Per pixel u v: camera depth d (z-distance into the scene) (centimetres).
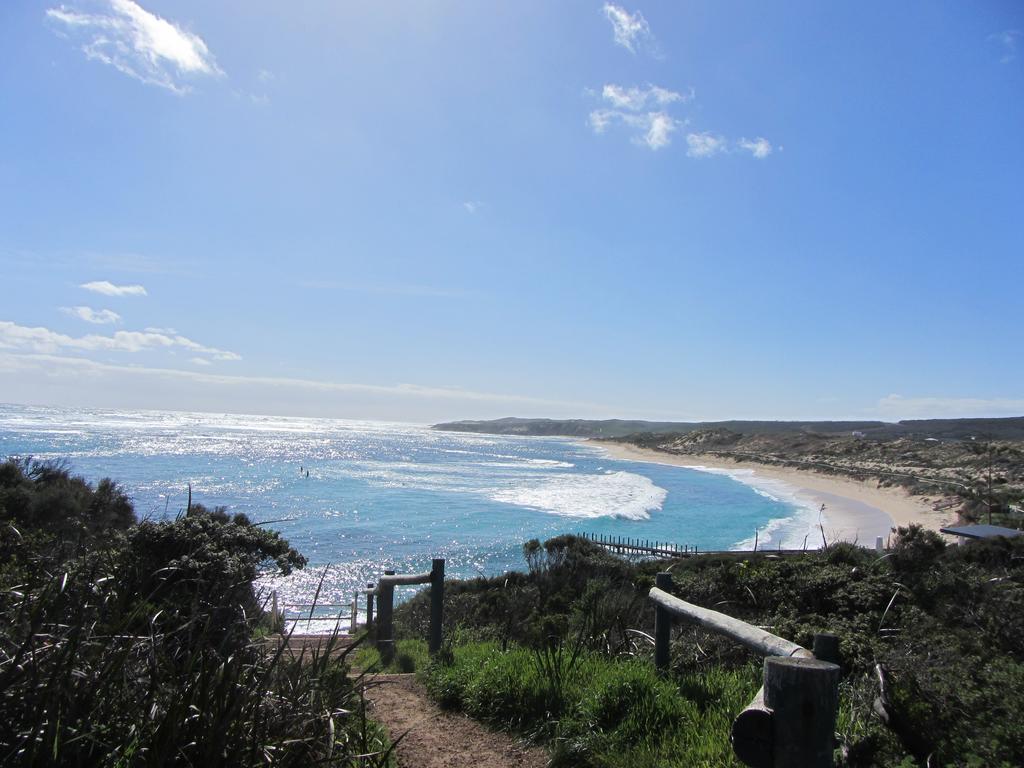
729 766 350
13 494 982
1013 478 5584
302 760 272
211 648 293
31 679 241
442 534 3722
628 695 454
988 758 338
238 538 587
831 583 773
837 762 353
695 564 1346
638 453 15725
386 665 718
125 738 245
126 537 511
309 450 10975
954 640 550
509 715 492
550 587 1216
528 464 10262
